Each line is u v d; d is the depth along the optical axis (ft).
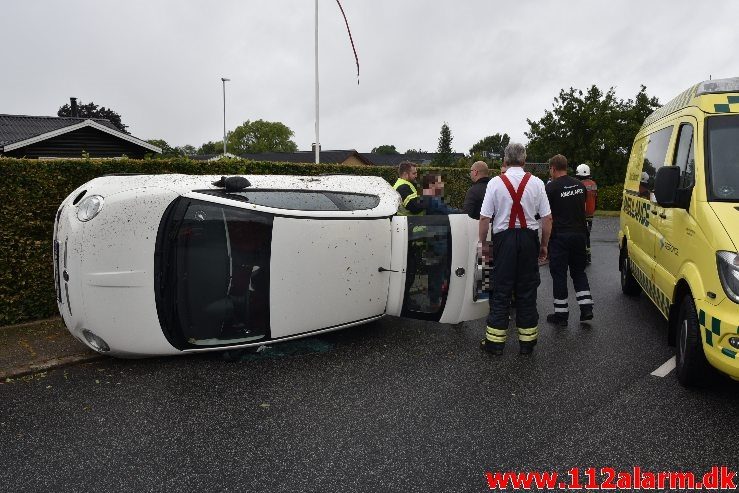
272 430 12.05
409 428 12.12
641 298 24.36
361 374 15.20
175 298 15.14
